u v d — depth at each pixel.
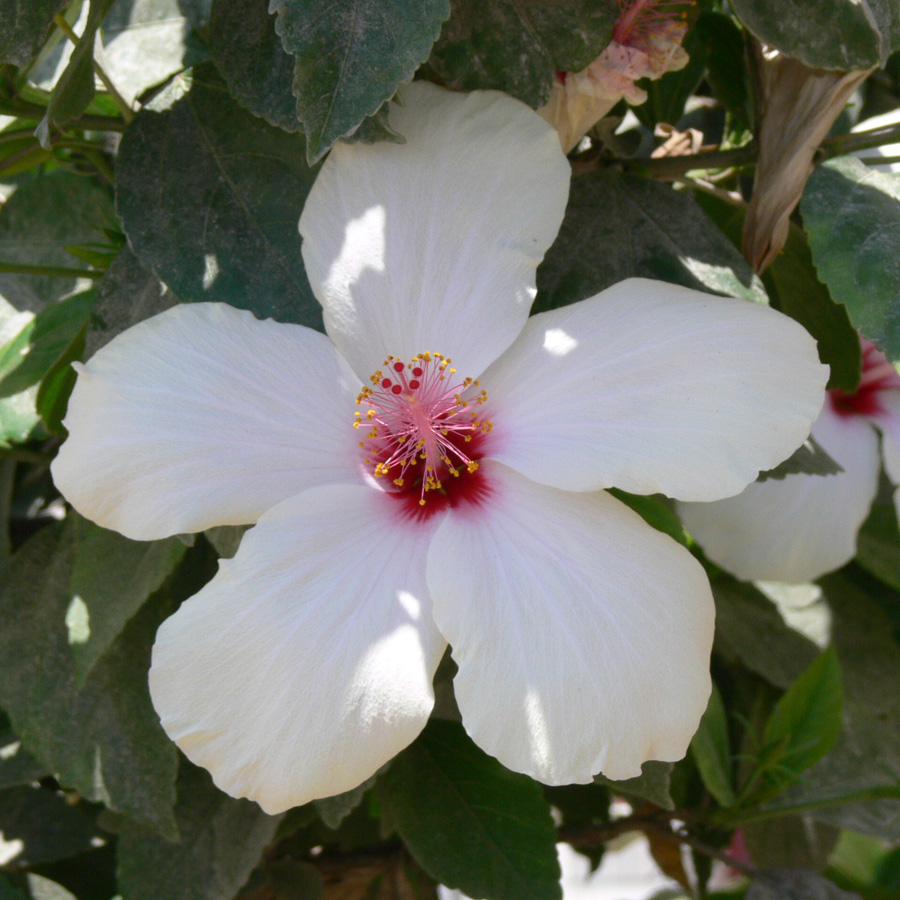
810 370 0.26
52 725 0.32
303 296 0.28
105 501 0.26
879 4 0.29
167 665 0.26
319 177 0.28
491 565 0.26
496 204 0.28
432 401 0.28
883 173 0.30
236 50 0.28
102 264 0.32
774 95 0.31
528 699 0.25
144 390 0.27
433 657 0.26
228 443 0.27
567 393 0.27
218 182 0.29
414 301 0.28
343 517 0.27
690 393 0.26
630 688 0.25
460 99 0.28
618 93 0.29
